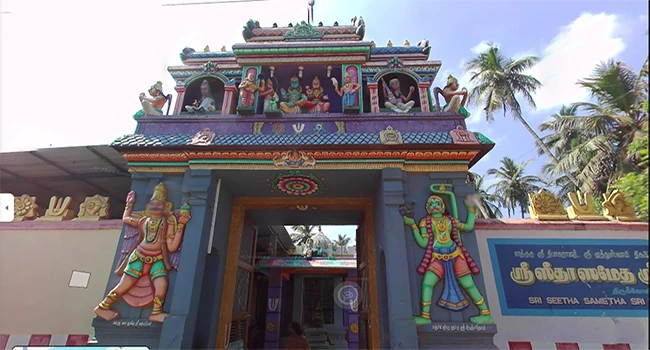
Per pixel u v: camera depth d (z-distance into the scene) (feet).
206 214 21.09
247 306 29.01
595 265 20.33
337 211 28.30
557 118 55.31
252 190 25.32
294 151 21.66
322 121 23.75
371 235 25.68
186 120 23.94
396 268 18.84
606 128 32.65
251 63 26.20
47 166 28.48
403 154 21.43
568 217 22.02
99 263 21.63
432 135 21.95
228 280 24.25
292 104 25.58
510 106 65.05
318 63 26.27
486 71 67.56
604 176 43.29
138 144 21.84
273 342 46.73
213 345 22.08
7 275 21.58
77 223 22.79
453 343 17.88
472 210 20.51
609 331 18.98
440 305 18.42
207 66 26.73
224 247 24.35
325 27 29.04
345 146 21.30
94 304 20.63
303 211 28.30
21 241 22.50
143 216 20.98
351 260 51.08
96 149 25.54
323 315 59.82
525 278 20.43
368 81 25.79
